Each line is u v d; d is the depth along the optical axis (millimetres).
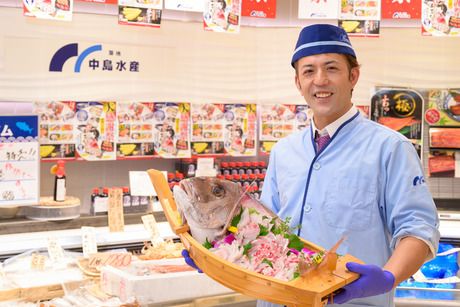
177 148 4797
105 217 4172
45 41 4320
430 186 5141
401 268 1796
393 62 5031
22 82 4270
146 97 4680
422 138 5008
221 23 4207
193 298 2730
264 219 1869
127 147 4629
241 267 1681
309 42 2070
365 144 2111
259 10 4648
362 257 2045
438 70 5035
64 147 4418
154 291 2645
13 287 2709
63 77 4395
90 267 3012
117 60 4566
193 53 4824
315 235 2123
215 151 4930
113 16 4535
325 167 2154
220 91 4934
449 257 3516
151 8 4129
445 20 4262
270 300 1629
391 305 2131
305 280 1607
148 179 4000
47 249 3379
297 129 5059
